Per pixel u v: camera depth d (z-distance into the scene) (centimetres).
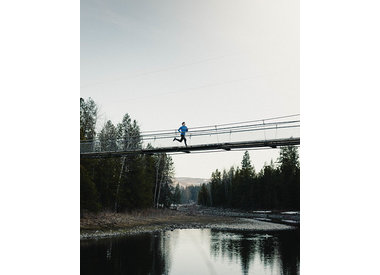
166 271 1086
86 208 2358
